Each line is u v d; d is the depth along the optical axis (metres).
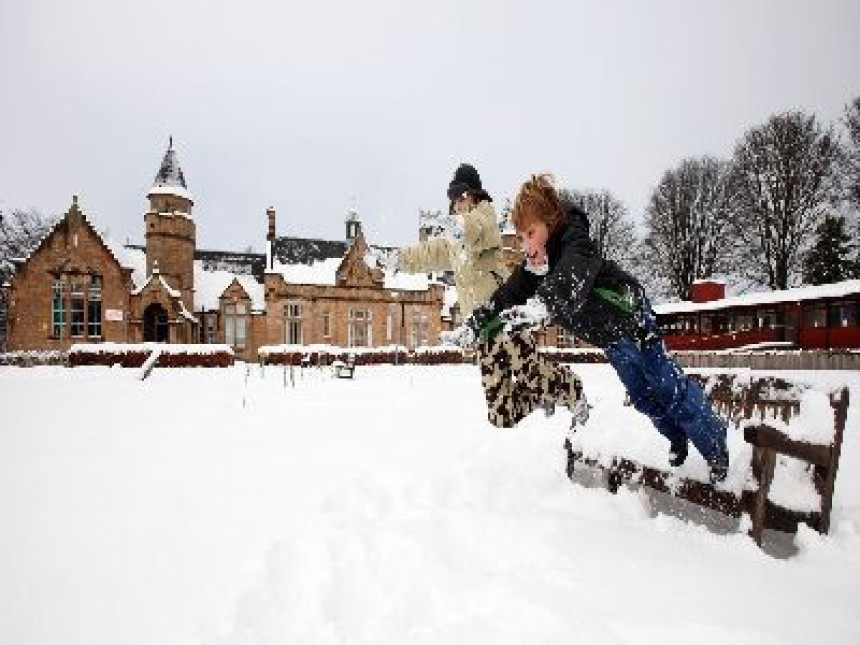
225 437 6.41
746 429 2.91
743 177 52.66
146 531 3.11
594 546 2.75
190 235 47.28
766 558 2.71
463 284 4.20
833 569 2.55
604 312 2.92
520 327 3.22
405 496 3.82
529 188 2.97
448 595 2.22
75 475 4.44
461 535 2.96
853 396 11.38
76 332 42.25
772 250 50.94
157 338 45.50
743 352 32.53
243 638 2.01
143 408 10.00
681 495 3.31
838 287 33.19
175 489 3.98
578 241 2.87
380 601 2.22
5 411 9.53
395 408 9.86
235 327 47.53
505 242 31.14
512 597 2.15
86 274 42.38
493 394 3.39
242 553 2.78
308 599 2.26
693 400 3.00
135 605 2.26
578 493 3.82
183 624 2.12
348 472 4.45
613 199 64.25
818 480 2.96
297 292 47.66
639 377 3.10
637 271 62.34
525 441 5.82
